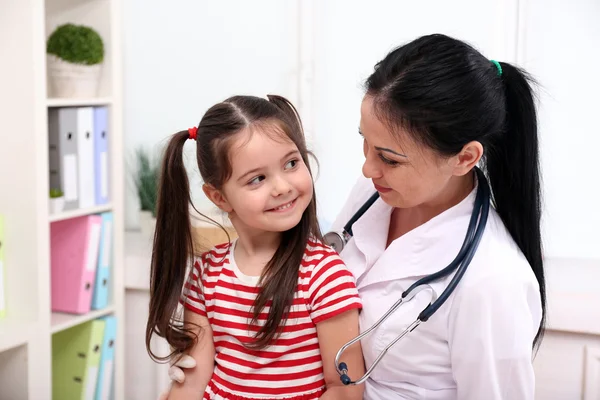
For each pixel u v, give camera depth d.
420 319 1.09
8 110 1.87
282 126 1.13
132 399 2.29
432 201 1.22
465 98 1.04
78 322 2.05
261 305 1.16
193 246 1.30
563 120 2.20
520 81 1.14
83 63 2.03
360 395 1.19
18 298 1.93
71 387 2.14
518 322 1.08
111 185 2.14
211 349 1.26
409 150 1.06
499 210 1.22
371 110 1.07
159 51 2.47
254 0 2.40
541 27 2.19
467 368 1.11
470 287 1.09
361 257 1.28
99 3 2.07
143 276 2.19
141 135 2.52
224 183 1.15
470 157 1.08
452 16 2.26
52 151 2.00
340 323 1.16
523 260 1.14
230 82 2.45
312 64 2.38
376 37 2.33
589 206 2.22
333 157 2.43
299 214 1.14
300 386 1.18
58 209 1.97
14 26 1.83
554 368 1.79
